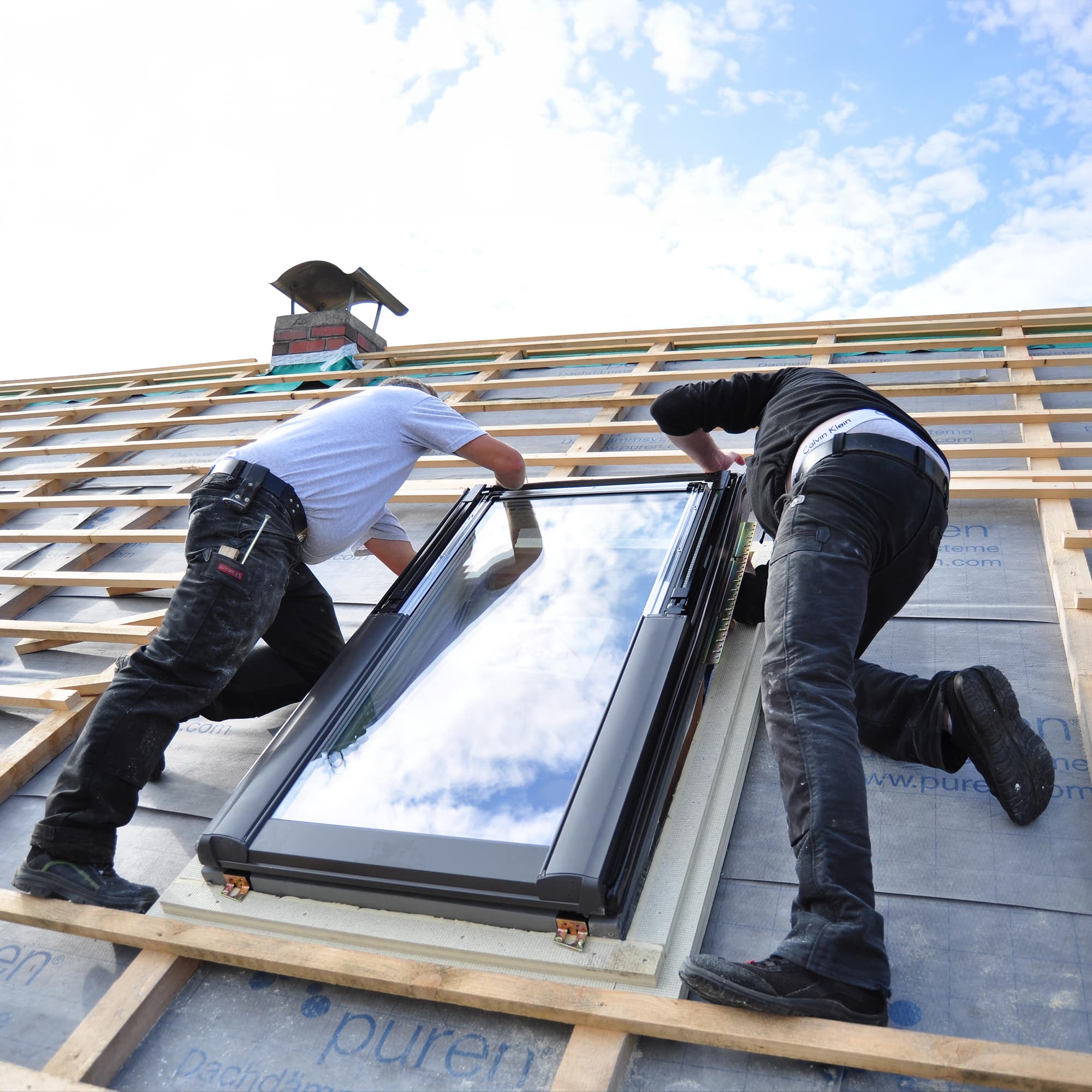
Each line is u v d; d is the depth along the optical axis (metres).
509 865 1.56
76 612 3.51
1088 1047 1.38
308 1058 1.53
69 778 1.87
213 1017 1.64
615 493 2.55
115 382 6.93
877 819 1.85
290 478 2.12
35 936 1.93
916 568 1.86
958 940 1.58
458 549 2.47
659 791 1.69
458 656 2.22
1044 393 3.66
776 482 1.96
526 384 4.95
